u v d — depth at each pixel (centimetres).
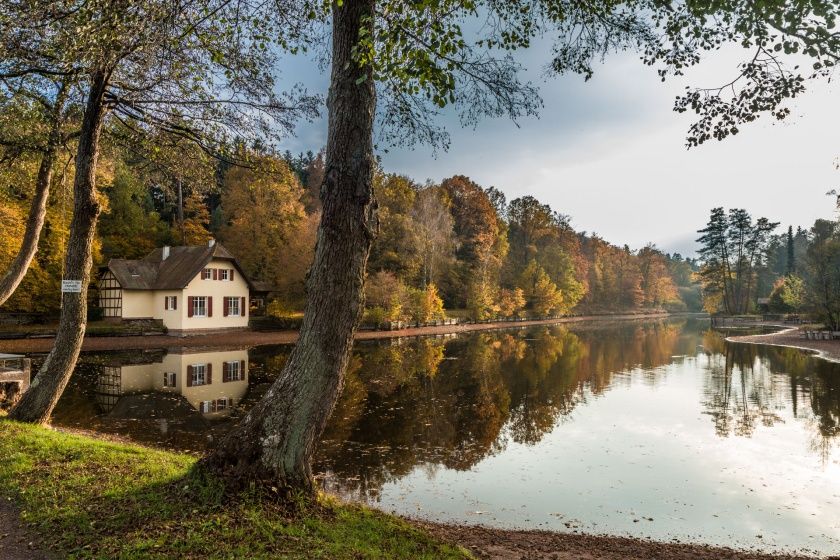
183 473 532
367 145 503
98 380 1677
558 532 672
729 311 7062
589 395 1630
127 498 485
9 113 942
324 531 461
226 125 923
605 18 602
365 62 430
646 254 9775
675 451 1040
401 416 1297
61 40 709
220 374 1836
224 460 499
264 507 465
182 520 439
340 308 501
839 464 968
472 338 3769
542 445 1071
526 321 6091
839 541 665
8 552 403
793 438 1144
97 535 421
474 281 5425
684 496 808
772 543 657
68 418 1166
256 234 3928
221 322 3394
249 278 3662
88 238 827
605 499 791
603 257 8988
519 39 613
